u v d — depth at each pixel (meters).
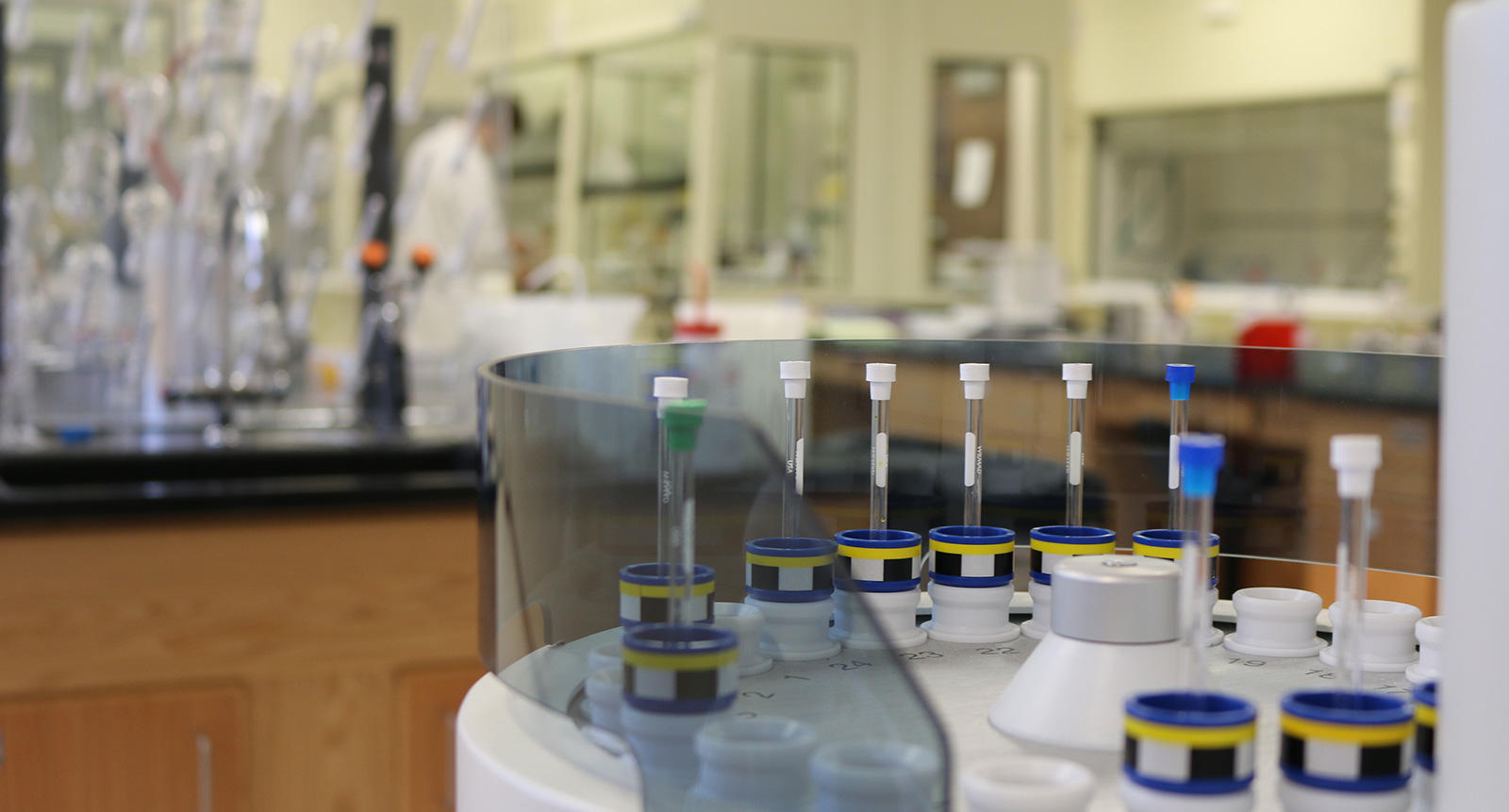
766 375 1.05
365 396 2.04
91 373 2.06
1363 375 1.04
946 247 4.99
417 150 2.32
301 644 1.58
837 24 4.71
